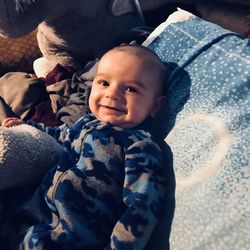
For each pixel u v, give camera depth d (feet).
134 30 5.49
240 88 3.43
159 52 4.33
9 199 3.88
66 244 3.46
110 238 3.46
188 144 3.44
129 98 3.73
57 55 5.77
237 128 3.24
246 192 2.93
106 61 3.82
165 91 3.96
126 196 3.42
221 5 5.75
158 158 3.58
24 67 6.02
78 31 5.40
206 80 3.68
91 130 3.76
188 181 3.29
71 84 5.19
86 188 3.57
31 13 4.75
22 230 3.68
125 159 3.58
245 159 3.06
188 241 3.09
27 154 3.76
